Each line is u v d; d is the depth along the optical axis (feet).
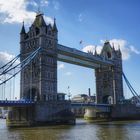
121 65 530.68
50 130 251.19
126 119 489.67
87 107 426.51
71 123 349.61
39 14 387.55
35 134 216.33
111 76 507.71
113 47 518.78
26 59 351.25
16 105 307.37
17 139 186.70
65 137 196.44
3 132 234.79
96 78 522.47
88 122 394.52
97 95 517.14
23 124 330.54
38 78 363.76
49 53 377.50
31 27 387.55
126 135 206.18
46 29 382.42
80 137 195.72
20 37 394.11
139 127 285.02
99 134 214.28
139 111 517.55
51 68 378.32
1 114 608.19
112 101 500.74
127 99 531.09
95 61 460.55
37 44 373.61
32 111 325.83
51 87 372.58
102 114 485.15
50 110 336.90
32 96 370.53
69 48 407.03
